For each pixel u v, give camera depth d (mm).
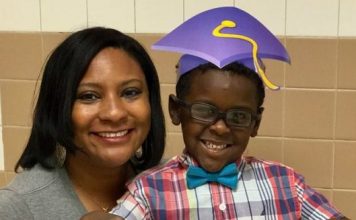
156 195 986
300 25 1393
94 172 1036
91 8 1500
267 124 1454
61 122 943
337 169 1448
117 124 939
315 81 1411
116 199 1101
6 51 1564
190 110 970
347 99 1406
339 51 1387
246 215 998
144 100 991
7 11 1543
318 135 1438
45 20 1529
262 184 1039
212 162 984
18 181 991
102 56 934
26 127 1596
